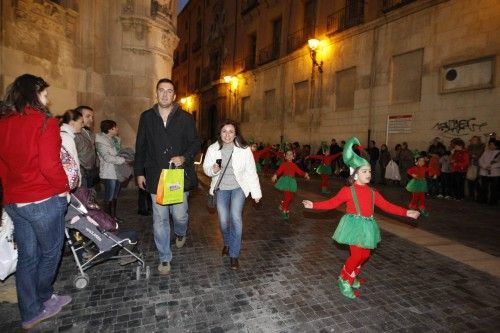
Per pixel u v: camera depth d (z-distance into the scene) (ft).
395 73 43.39
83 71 24.44
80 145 14.11
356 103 48.96
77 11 23.44
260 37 75.10
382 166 42.27
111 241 10.76
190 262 12.67
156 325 8.42
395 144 43.06
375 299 10.30
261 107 73.77
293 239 16.25
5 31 17.74
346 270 10.46
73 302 9.35
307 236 16.85
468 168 31.60
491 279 12.10
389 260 13.82
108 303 9.39
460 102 35.65
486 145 32.91
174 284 10.73
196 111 109.81
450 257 14.34
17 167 7.44
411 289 11.10
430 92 38.68
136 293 10.02
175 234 14.26
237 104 83.61
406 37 41.47
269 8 71.82
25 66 19.21
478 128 34.06
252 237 16.40
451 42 36.40
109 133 17.12
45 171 7.29
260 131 74.08
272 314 9.18
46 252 8.18
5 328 8.07
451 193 33.04
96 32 25.27
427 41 38.91
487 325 9.05
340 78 52.60
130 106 27.09
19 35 18.71
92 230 10.46
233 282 11.07
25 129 7.32
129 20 26.58
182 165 11.91
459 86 35.81
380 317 9.27
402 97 42.50
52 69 21.42
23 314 8.04
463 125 35.40
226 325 8.55
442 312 9.66
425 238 17.25
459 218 22.99
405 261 13.75
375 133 45.91
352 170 11.09
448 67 36.88
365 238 10.09
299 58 61.98
